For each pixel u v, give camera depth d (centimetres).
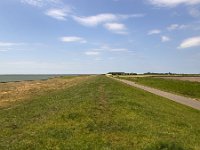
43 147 1712
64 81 13175
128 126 2192
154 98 5206
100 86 5988
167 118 2902
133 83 10456
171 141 1745
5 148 1730
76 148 1694
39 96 5600
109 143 1784
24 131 2102
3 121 2673
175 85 9006
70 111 2591
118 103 3281
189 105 4953
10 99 5609
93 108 2798
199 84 8988
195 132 2453
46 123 2258
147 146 1686
